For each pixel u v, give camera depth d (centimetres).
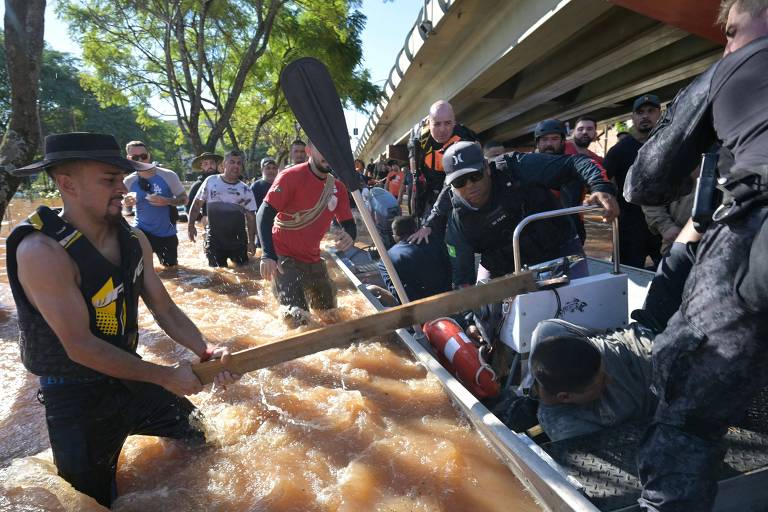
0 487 197
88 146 181
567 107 1609
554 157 302
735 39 149
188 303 496
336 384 297
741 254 132
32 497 189
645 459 156
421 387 288
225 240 665
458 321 346
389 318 205
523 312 265
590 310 276
